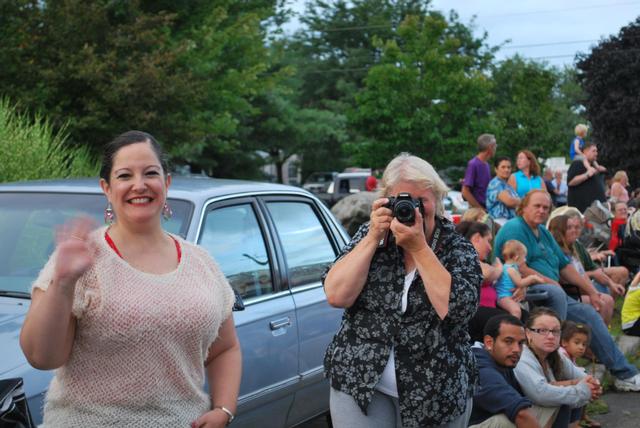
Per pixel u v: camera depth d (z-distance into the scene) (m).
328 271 3.72
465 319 3.53
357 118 31.03
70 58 15.29
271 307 4.92
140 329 2.76
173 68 17.94
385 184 3.67
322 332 5.32
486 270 6.79
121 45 15.84
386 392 3.60
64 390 2.80
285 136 42.72
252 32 21.02
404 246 3.49
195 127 17.11
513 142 32.53
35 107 15.16
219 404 3.12
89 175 11.71
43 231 4.59
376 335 3.60
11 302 4.14
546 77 34.25
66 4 15.38
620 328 9.27
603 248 10.95
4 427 2.96
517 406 5.01
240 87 20.97
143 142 2.94
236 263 4.82
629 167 27.00
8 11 15.43
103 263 2.78
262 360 4.73
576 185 13.38
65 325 2.59
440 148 30.44
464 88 30.30
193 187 4.97
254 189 5.27
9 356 3.58
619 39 27.83
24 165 9.88
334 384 3.68
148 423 2.83
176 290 2.87
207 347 3.00
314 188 44.88
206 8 20.42
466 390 3.69
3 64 15.27
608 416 6.85
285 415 5.02
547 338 5.73
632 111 26.55
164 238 3.00
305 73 58.75
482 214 8.80
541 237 7.94
